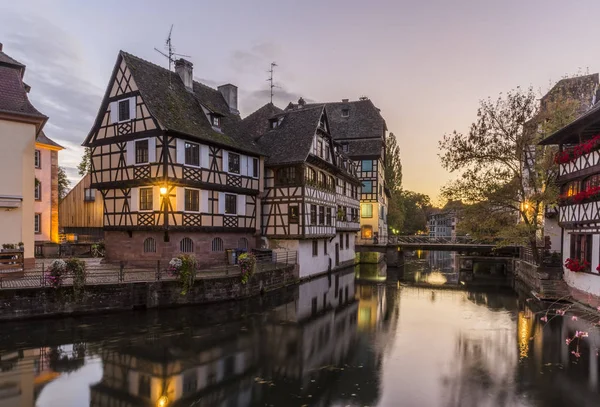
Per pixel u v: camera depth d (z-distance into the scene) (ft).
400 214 164.14
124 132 60.29
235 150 68.28
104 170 62.80
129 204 60.13
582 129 53.93
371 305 57.77
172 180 55.93
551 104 70.28
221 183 65.21
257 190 74.18
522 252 88.12
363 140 126.31
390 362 33.37
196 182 59.67
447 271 104.94
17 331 38.75
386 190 144.46
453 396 26.66
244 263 57.06
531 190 71.41
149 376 29.84
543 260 64.85
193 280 50.52
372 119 128.77
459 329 43.91
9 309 40.86
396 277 89.92
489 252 107.14
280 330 42.88
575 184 58.49
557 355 34.63
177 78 69.00
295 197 74.23
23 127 52.06
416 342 39.06
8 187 50.42
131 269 55.98
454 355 34.99
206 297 52.34
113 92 61.98
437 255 174.91
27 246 51.78
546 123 69.05
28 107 52.54
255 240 75.36
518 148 67.72
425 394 27.02
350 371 31.24
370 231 123.54
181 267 49.60
